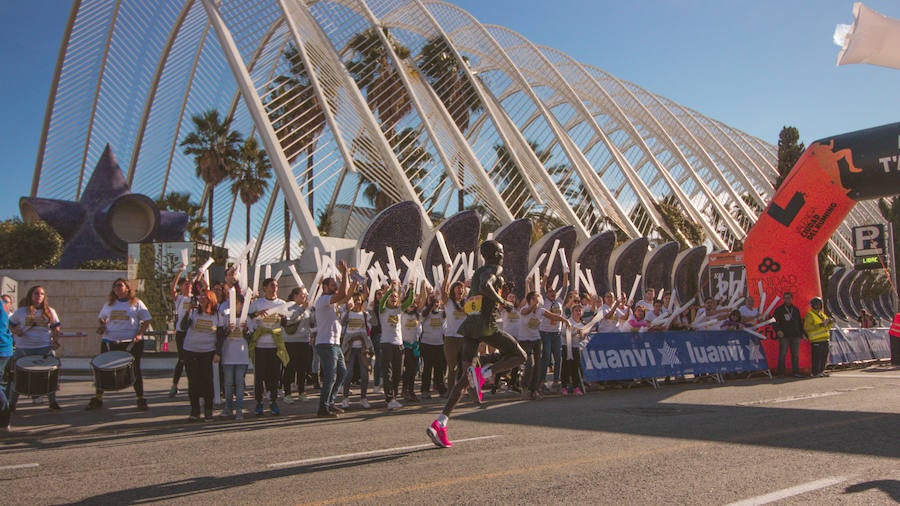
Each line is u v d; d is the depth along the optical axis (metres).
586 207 42.59
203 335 8.91
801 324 15.86
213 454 6.18
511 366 6.35
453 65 43.06
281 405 11.05
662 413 8.98
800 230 16.25
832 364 17.73
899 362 19.72
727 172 59.97
